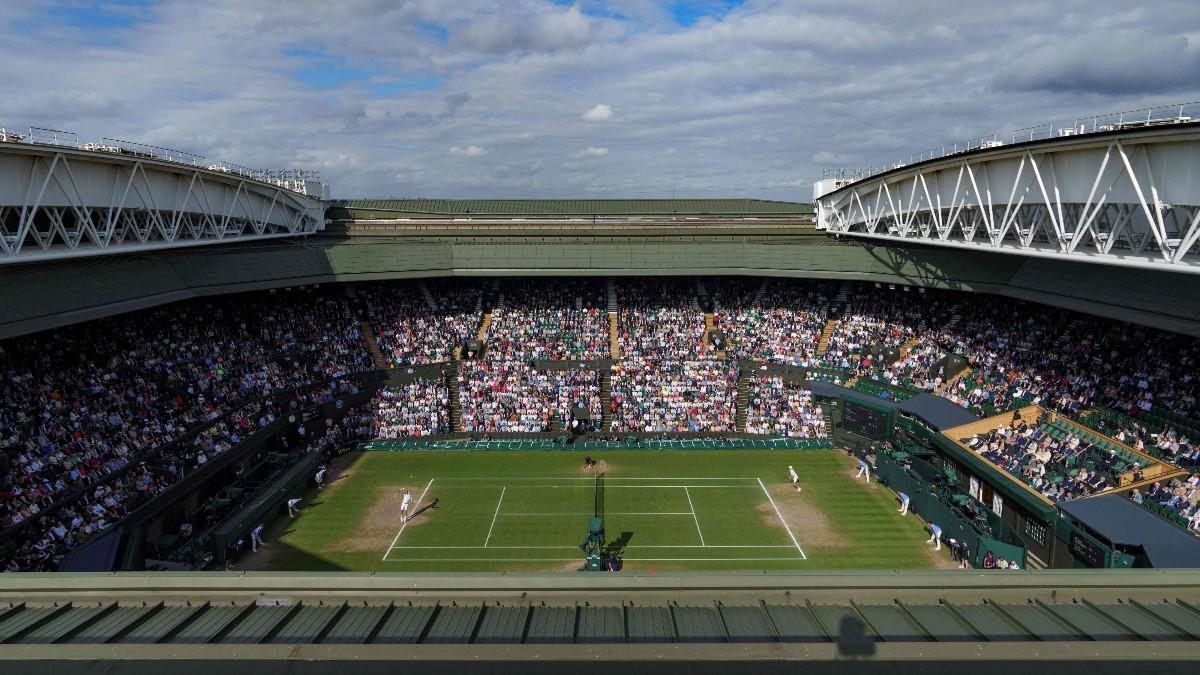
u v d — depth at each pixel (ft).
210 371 205.26
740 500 184.03
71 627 43.62
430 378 249.55
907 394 221.05
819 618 43.96
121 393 175.73
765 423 233.76
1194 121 97.91
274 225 248.52
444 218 305.73
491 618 44.39
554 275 265.75
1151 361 179.22
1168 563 115.24
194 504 167.73
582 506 180.65
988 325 231.30
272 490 172.45
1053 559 141.28
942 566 148.36
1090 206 134.31
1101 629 42.52
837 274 253.65
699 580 46.06
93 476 149.28
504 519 172.76
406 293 282.15
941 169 173.17
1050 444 170.09
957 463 180.96
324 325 254.68
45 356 169.27
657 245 265.13
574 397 240.94
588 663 38.73
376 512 176.86
